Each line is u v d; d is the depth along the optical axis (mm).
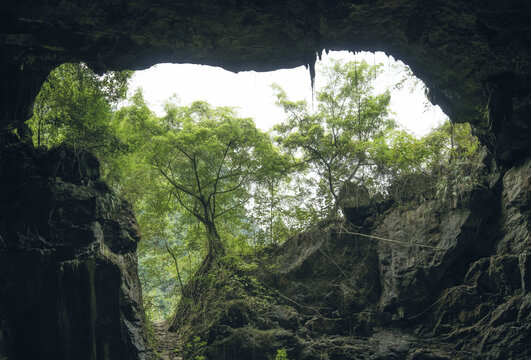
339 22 15523
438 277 20938
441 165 22828
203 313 22641
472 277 20281
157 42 15664
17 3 13234
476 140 21703
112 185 21234
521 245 18938
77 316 16406
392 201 23953
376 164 24875
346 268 23609
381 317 21984
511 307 18516
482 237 20562
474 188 20422
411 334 21047
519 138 18484
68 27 14469
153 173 25469
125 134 23453
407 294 21344
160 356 19578
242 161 25531
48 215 16312
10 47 14383
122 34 15125
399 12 15469
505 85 17500
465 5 14695
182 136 23484
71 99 18875
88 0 13570
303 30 15648
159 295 33750
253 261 25125
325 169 25828
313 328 22453
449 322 20375
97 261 16922
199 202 26547
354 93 26203
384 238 22547
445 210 21500
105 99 19797
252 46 16234
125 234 18812
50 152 16969
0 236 15555
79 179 17531
